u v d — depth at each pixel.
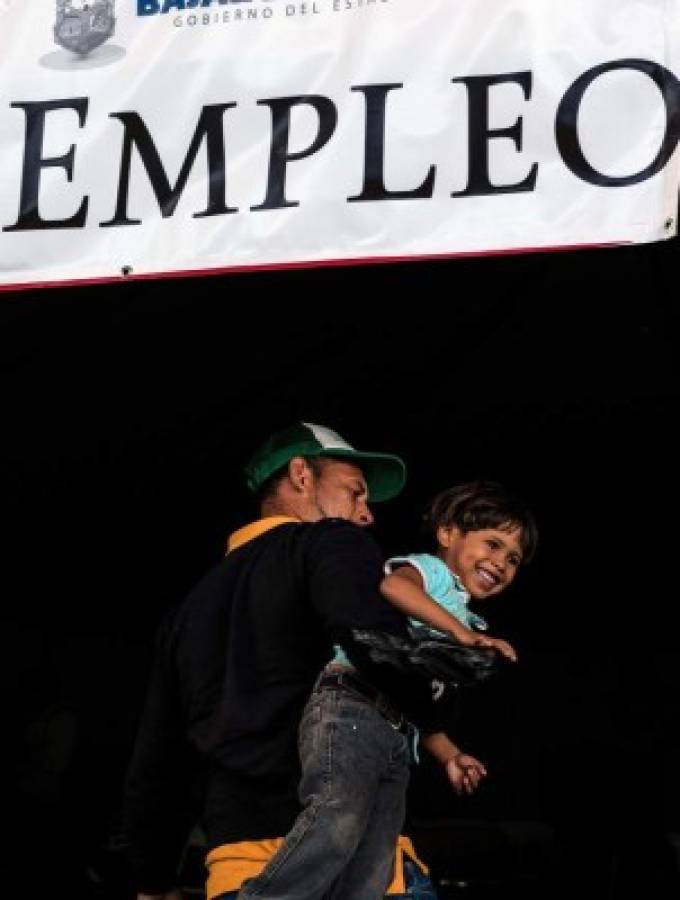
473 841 6.29
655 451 6.55
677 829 6.75
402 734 3.69
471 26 4.15
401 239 4.09
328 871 3.50
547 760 6.47
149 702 4.08
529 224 4.02
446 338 6.12
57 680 6.83
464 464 6.76
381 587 3.62
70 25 4.38
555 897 6.25
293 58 4.24
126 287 5.82
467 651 3.48
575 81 4.05
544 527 6.98
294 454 4.25
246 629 3.83
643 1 4.05
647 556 7.00
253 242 4.17
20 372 6.23
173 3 4.34
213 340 6.13
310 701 3.71
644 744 6.95
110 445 6.67
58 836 6.07
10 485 6.85
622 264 5.59
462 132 4.10
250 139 4.23
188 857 5.73
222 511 6.97
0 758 6.11
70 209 4.30
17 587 7.18
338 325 6.08
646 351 6.02
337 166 4.16
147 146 4.29
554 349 6.11
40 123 4.35
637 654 7.08
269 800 3.70
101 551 7.14
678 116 3.98
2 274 4.29
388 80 4.17
